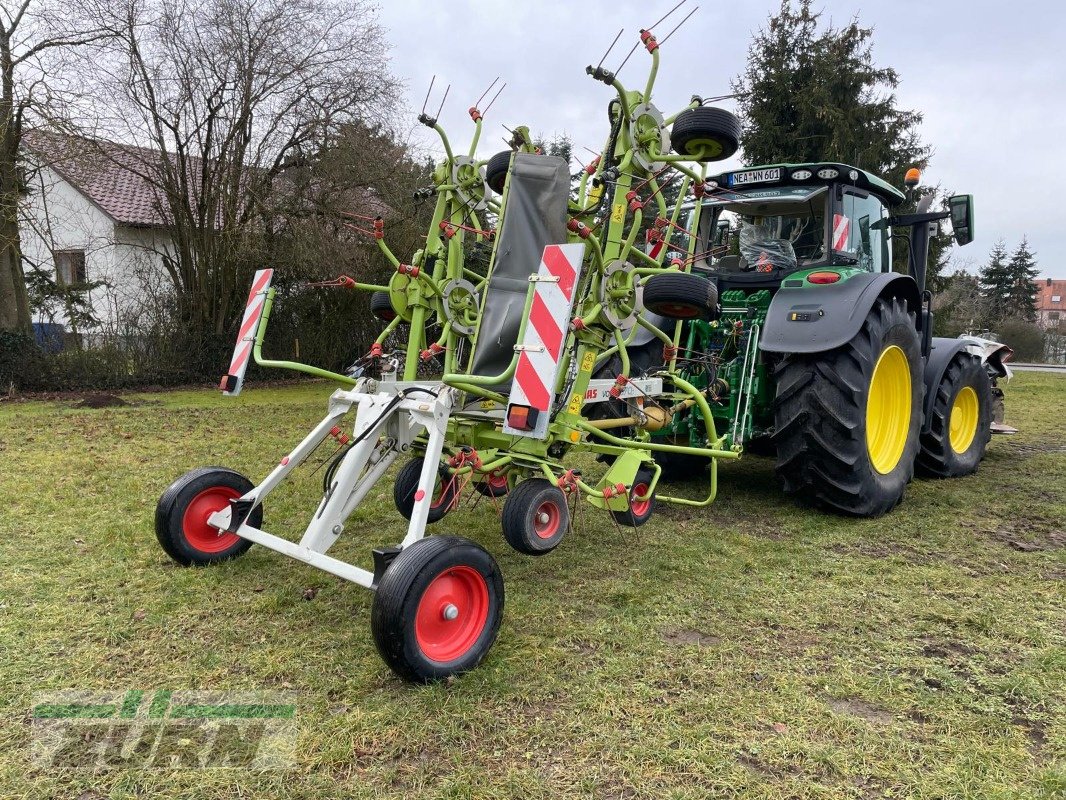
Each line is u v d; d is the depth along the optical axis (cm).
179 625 259
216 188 1243
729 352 460
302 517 395
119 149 1175
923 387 464
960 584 308
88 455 569
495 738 195
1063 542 368
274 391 1167
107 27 1062
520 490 292
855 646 251
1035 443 692
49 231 1127
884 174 1725
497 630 240
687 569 327
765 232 479
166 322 1220
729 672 231
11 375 1051
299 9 1194
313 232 1228
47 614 265
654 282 311
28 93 1005
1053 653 243
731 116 312
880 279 401
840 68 1694
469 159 367
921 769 183
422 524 246
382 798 170
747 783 176
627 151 326
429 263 379
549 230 314
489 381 274
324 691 217
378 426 279
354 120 1259
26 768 179
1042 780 177
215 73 1170
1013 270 4262
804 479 404
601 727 200
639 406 370
